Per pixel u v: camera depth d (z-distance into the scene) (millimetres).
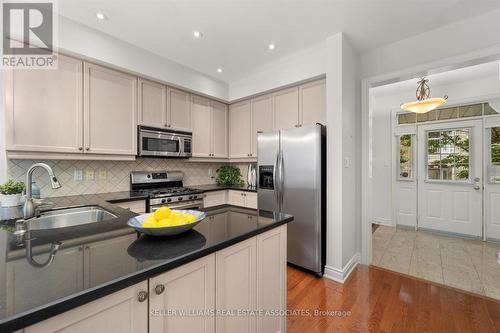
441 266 2664
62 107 2100
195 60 2873
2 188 1578
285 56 2779
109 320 659
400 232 4023
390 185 4363
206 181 3879
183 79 3002
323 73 2609
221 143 3693
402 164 4363
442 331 1632
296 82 2875
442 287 2205
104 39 2277
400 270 2568
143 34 2309
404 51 2393
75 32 2092
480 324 1698
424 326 1682
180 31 2260
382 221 4465
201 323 929
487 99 3473
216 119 3613
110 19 2070
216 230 1136
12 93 1855
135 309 718
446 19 2066
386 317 1783
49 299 544
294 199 2568
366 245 2693
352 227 2611
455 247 3293
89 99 2262
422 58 2281
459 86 3662
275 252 1353
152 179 3102
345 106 2365
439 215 3977
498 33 1921
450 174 3904
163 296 794
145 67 2605
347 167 2443
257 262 1218
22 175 2131
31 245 917
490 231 3545
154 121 2789
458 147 3834
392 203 4344
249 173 3754
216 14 2008
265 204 2854
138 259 785
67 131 2127
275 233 1354
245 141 3592
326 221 2451
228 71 3213
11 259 781
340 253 2316
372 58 2609
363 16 2035
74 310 589
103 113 2359
